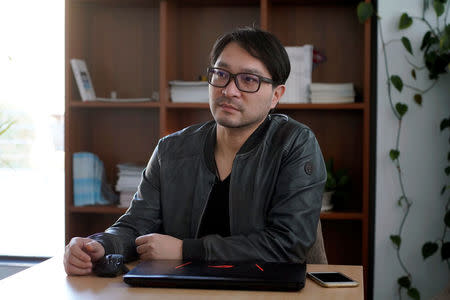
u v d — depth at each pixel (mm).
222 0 3012
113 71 3213
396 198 2736
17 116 3570
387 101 2736
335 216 2738
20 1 3498
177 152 1701
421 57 2699
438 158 2701
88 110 3184
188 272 1229
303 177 1551
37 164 3727
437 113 2693
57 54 3525
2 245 3455
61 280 1255
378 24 2730
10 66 3520
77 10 3010
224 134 1630
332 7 3027
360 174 3033
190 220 1650
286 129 1634
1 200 3838
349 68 3021
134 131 3219
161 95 2855
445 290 2385
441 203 2701
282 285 1156
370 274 2832
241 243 1407
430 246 2688
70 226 2943
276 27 3070
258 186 1583
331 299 1107
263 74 1523
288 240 1453
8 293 1146
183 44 3146
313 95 2799
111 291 1160
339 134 3049
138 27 3193
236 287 1175
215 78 1527
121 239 1493
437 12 2602
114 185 3227
